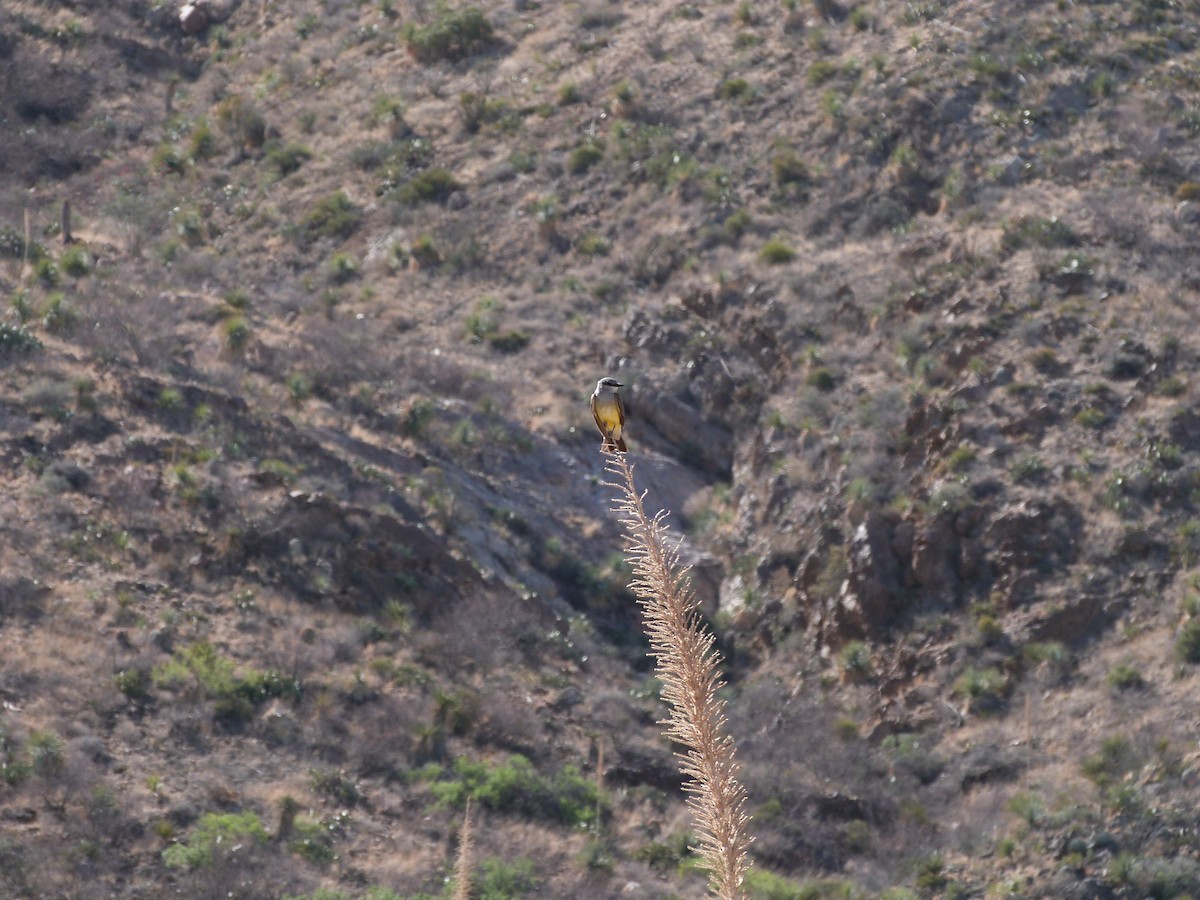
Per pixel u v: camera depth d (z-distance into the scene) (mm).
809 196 145750
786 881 79062
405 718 89875
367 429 117250
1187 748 86000
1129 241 126750
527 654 99375
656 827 85062
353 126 174375
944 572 104188
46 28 198500
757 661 106062
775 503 114562
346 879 75500
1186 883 76625
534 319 136500
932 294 125312
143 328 121188
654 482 118750
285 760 84625
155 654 89438
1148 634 96000
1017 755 90500
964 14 163375
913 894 77938
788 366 126312
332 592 98938
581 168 157250
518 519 111375
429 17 191625
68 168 172875
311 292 143000
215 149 175375
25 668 84750
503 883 75188
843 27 169000
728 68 167125
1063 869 78938
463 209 155250
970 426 111562
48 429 105562
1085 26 158375
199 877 72312
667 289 140000
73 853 72062
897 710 97312
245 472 106062
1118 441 108188
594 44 177875
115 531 98375
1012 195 137000
